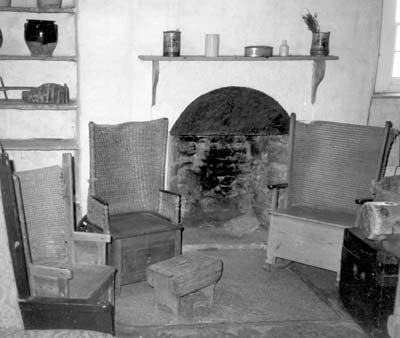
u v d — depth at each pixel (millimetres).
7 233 1975
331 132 3611
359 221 2980
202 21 3633
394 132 3678
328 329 2752
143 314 2852
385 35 4117
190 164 4020
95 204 3006
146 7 3508
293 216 3314
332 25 3832
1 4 3379
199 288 2822
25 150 3621
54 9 3396
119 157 3352
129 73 3574
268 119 3869
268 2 3707
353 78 3945
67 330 1821
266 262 3490
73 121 3859
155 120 3428
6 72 3697
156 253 3125
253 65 3756
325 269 3398
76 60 3510
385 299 2553
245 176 4234
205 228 4105
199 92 3693
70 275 2248
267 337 2650
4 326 2018
